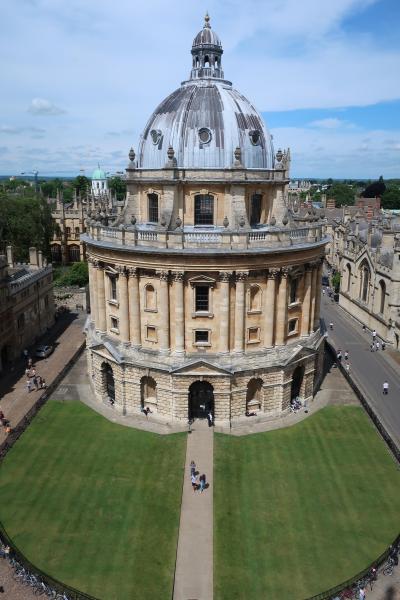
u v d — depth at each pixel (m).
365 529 37.53
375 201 171.25
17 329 72.50
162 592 31.95
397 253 75.88
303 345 54.28
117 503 40.16
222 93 53.12
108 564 34.09
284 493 41.59
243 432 50.88
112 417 53.78
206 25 56.44
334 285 113.56
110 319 55.53
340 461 46.00
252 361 51.03
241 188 50.50
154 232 48.50
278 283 51.28
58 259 139.75
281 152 55.22
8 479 43.06
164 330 50.28
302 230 52.81
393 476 43.81
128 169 54.91
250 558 34.81
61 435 50.06
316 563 34.38
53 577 32.94
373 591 32.16
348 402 57.75
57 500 40.44
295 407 55.44
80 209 136.62
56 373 66.94
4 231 112.94
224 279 48.16
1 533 36.06
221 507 39.84
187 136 50.97
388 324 78.81
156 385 52.06
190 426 51.69
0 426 52.28
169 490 41.78
